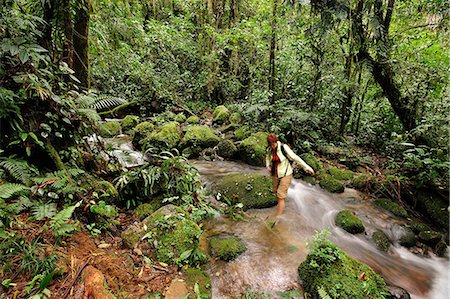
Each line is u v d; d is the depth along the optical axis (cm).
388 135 734
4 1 299
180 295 249
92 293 206
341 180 582
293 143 722
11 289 200
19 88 312
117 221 351
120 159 458
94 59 823
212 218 426
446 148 483
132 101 922
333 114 781
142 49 1027
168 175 452
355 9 614
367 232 425
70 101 353
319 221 446
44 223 261
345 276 276
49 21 367
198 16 1091
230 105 997
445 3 573
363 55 654
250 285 293
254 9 1059
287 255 347
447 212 440
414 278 335
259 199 473
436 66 617
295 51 803
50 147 345
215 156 695
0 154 304
